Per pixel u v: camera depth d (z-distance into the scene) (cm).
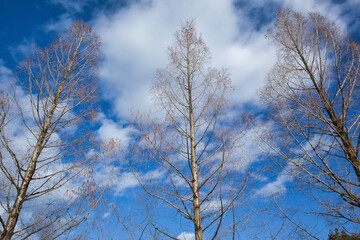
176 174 652
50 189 627
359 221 547
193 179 651
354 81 679
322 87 713
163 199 602
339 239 538
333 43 709
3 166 575
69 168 673
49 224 562
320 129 673
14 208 560
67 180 662
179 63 908
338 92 691
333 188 584
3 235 518
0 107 623
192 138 729
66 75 802
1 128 616
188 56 933
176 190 630
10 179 577
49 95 738
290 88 767
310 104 721
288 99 753
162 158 666
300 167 630
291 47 823
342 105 660
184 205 588
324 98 706
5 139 609
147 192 609
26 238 539
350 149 619
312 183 627
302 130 667
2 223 525
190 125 761
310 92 735
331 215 588
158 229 558
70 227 561
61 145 695
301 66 784
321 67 733
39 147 661
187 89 855
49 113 720
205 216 589
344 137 638
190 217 578
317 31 786
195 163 681
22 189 590
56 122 706
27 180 607
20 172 606
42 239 543
